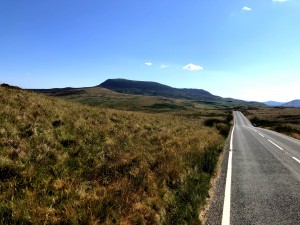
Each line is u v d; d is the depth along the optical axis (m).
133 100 177.88
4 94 16.64
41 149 9.69
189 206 7.07
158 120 27.88
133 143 13.99
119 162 9.94
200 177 10.00
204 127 32.59
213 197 8.34
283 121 91.50
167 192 7.92
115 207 6.37
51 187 7.16
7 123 11.19
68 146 11.12
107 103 158.75
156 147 13.90
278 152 18.17
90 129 14.48
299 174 11.61
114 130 15.95
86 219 5.69
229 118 74.12
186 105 191.00
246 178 10.70
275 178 10.77
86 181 7.97
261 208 7.44
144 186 7.97
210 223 6.50
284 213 7.11
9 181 7.12
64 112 16.73
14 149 8.93
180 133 21.12
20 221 5.45
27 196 6.50
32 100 17.27
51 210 5.86
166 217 6.47
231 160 14.62
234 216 6.89
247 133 34.94
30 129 11.31
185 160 11.68
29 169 7.86
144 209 6.55
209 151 14.52
